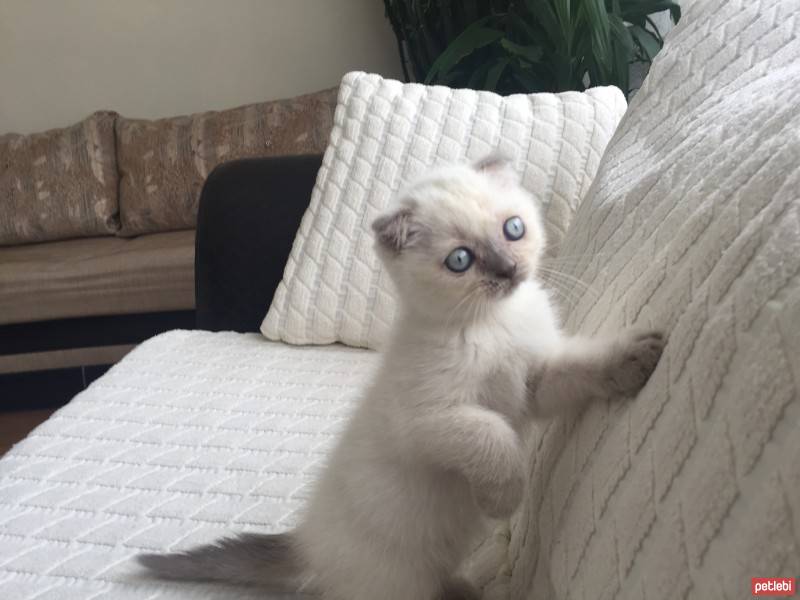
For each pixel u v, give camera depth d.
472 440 0.34
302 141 1.31
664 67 0.51
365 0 1.41
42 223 1.37
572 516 0.29
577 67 0.91
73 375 1.21
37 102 1.53
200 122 1.37
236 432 0.55
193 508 0.47
